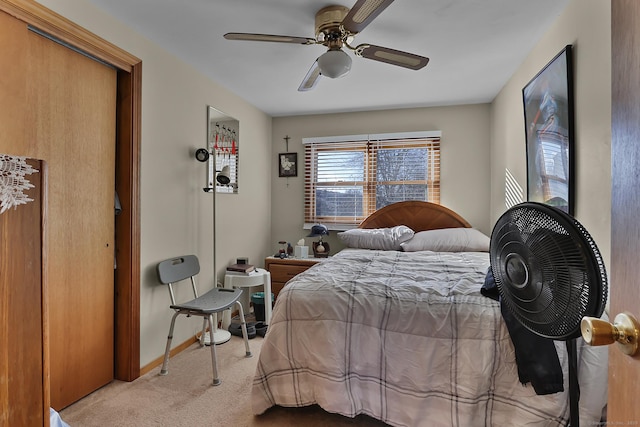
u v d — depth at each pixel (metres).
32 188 0.63
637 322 0.48
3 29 1.42
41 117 1.61
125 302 2.08
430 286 1.71
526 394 1.32
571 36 1.75
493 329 1.40
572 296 0.93
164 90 2.33
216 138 2.94
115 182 2.08
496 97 3.24
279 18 1.94
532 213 1.07
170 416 1.71
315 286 1.76
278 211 4.10
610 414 0.56
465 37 2.14
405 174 3.72
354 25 1.59
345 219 3.90
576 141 1.71
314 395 1.60
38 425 0.62
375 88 3.07
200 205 2.75
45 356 0.64
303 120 4.01
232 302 2.23
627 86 0.52
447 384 1.43
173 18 1.95
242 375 2.14
